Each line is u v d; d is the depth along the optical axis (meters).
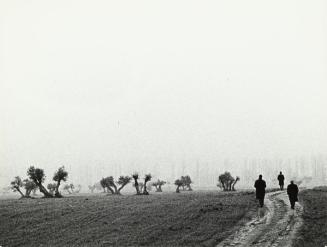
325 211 35.38
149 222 34.56
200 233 29.20
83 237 30.25
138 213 39.59
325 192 55.59
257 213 35.78
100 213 40.91
